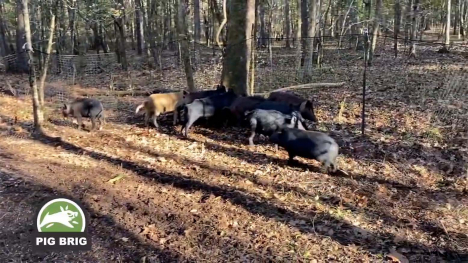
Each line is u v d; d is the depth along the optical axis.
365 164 6.60
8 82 14.40
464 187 5.80
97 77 17.62
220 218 5.00
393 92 11.34
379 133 7.98
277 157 6.99
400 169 6.41
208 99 8.28
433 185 5.92
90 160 6.81
